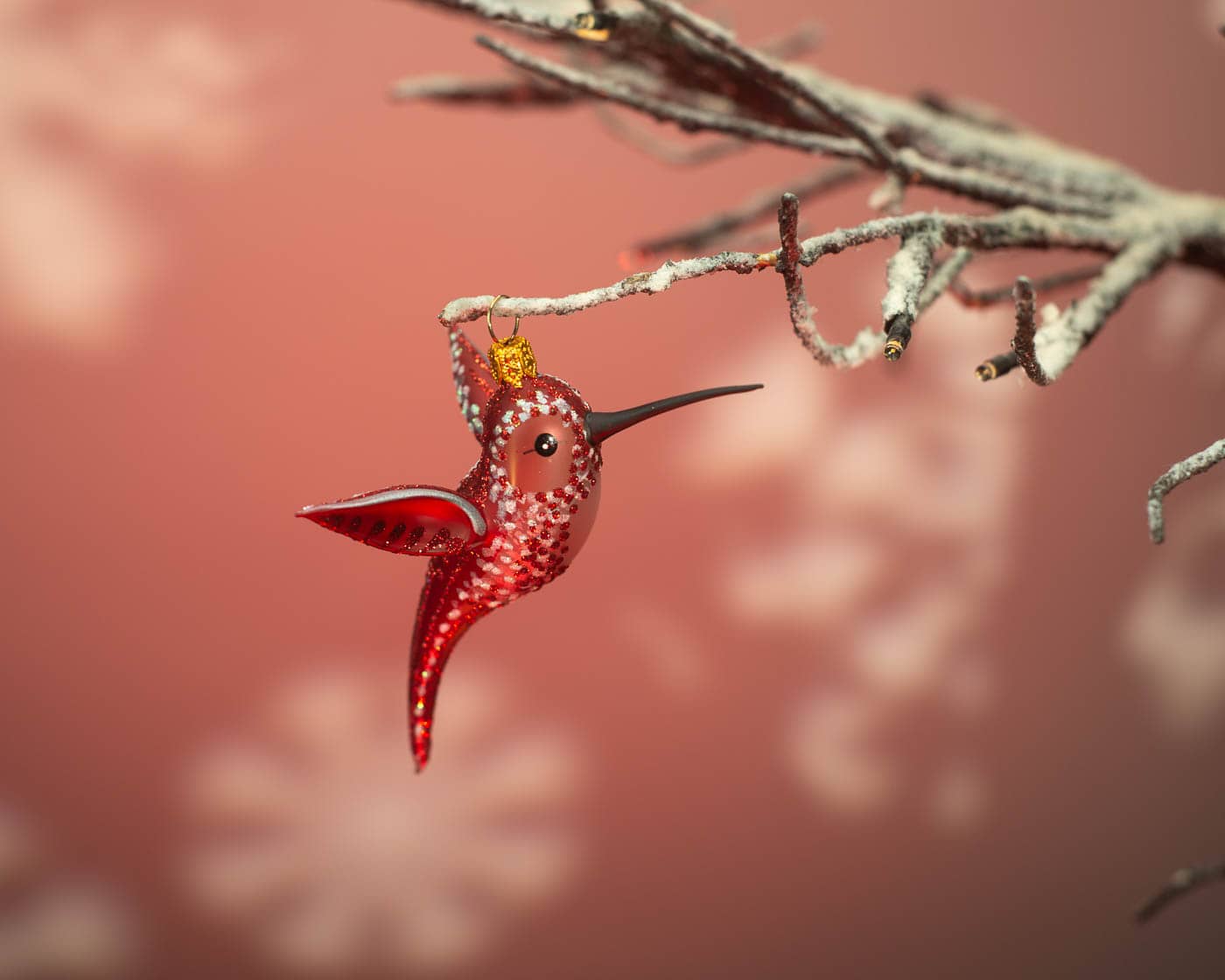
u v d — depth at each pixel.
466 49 2.89
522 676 3.21
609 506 3.12
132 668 3.08
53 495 2.97
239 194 2.89
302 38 2.86
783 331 3.06
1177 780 3.36
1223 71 2.98
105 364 2.92
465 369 0.88
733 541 3.17
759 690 3.27
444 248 2.96
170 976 3.20
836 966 3.38
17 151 2.80
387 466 3.03
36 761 3.08
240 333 2.94
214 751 3.14
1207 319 3.11
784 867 3.36
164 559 3.04
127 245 2.87
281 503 3.04
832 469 3.13
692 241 1.11
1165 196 1.03
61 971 3.15
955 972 3.39
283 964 3.23
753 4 2.87
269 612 3.09
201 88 2.84
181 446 2.98
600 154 2.97
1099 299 0.94
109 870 3.14
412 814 3.23
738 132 1.00
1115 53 2.96
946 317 3.07
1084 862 3.39
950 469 3.15
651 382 3.06
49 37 2.78
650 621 3.20
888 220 0.88
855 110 1.05
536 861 3.28
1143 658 3.29
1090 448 3.17
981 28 2.93
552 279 2.99
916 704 3.30
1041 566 3.22
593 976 3.32
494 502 0.86
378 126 2.90
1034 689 3.30
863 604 3.22
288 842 3.20
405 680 3.17
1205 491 3.19
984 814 3.37
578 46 1.06
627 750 3.27
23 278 2.84
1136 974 3.41
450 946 3.27
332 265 2.94
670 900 3.33
